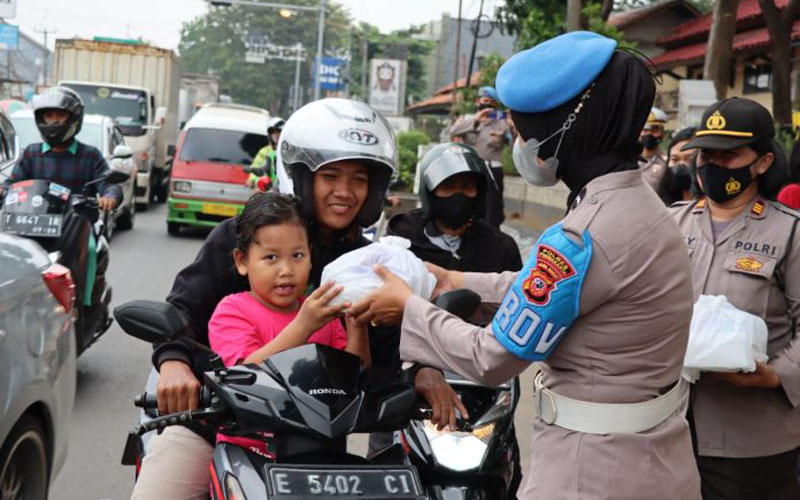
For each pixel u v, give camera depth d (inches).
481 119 423.5
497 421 152.6
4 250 149.7
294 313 117.2
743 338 126.2
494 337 96.0
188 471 117.3
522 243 570.6
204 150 625.0
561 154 98.2
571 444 97.7
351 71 2534.5
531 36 765.9
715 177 136.9
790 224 135.0
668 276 95.3
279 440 101.7
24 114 523.5
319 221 124.3
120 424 238.7
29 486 150.0
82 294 252.7
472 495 144.1
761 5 626.8
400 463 106.7
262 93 3513.8
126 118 800.3
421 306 101.2
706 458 136.7
